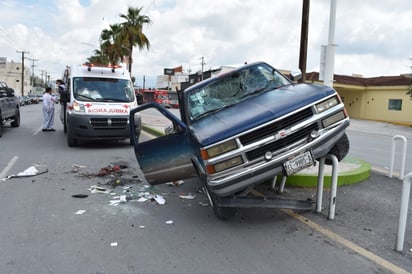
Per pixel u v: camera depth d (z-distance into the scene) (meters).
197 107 5.64
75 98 10.94
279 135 4.25
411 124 30.92
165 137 5.14
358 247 3.98
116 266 3.57
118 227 4.59
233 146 4.20
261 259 3.72
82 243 4.09
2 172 7.45
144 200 5.70
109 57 36.59
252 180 4.25
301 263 3.63
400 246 3.87
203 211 5.22
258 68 6.05
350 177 6.46
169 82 81.75
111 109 10.72
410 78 31.94
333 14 7.49
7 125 17.34
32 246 3.99
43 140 12.52
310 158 4.36
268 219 4.86
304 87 5.23
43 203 5.48
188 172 5.17
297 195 5.83
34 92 104.12
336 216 4.94
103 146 11.38
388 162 9.64
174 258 3.74
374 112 36.34
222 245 4.07
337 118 4.56
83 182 6.79
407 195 3.81
